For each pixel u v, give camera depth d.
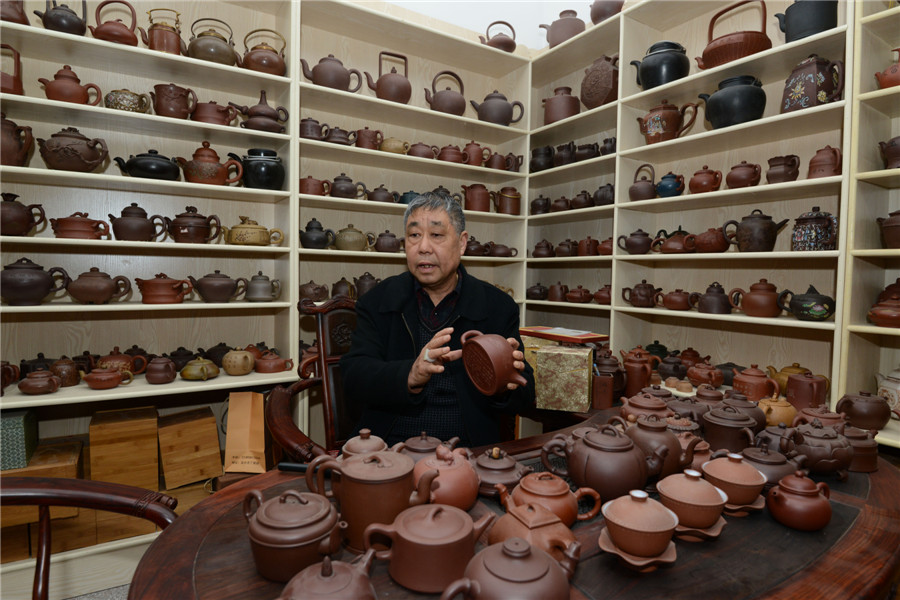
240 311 2.55
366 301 1.60
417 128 2.97
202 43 2.12
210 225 2.18
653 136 2.31
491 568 0.54
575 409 1.55
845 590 0.63
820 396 1.63
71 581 1.78
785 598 0.61
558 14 3.25
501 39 2.90
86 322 2.21
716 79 2.13
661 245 2.26
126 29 1.98
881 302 1.66
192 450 2.10
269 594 0.62
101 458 1.91
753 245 1.95
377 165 2.83
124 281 2.05
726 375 2.09
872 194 1.75
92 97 2.16
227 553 0.71
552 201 3.29
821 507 0.77
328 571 0.53
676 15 2.43
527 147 3.03
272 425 1.26
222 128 2.13
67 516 1.79
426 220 1.38
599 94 2.55
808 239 1.79
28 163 2.06
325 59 2.41
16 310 1.76
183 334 2.42
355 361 1.41
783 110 1.87
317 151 2.49
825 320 1.81
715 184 2.15
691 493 0.75
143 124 2.10
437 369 1.12
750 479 0.82
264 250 2.23
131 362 2.07
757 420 1.13
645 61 2.30
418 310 1.55
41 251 2.12
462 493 0.78
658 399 1.13
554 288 2.84
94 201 2.21
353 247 2.49
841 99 1.80
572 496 0.76
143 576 0.65
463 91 2.87
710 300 2.08
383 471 0.70
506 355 1.05
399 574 0.62
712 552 0.72
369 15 2.49
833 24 1.79
